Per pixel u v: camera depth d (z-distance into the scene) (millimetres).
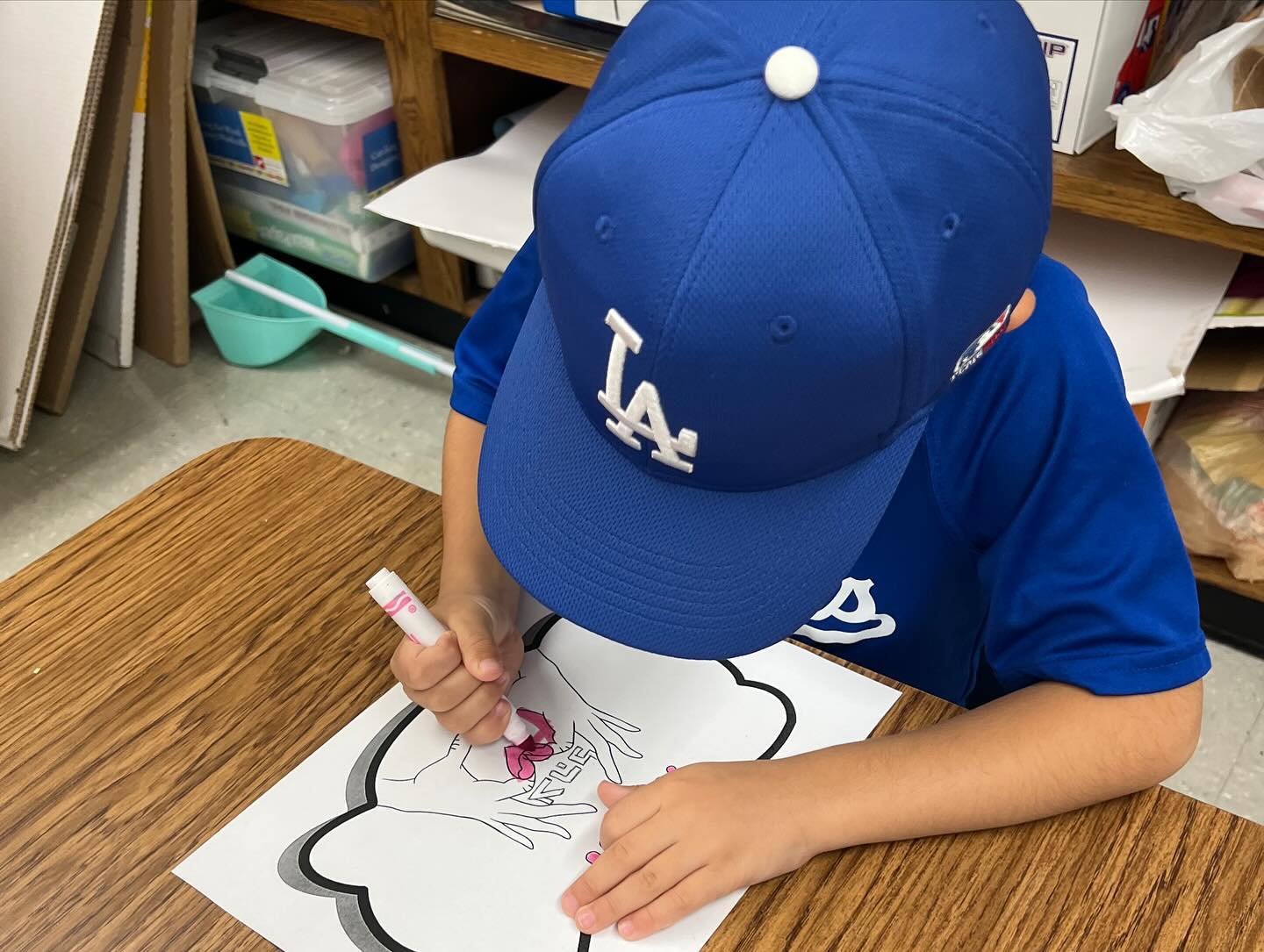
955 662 870
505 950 566
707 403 539
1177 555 656
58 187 1626
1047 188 549
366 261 1923
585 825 625
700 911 579
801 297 497
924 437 739
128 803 631
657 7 559
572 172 547
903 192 492
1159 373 1226
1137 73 1304
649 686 707
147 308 1950
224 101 1891
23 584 756
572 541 641
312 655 709
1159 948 552
